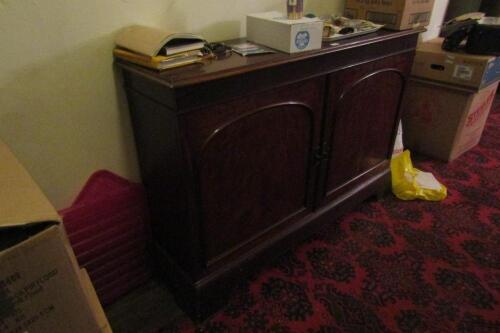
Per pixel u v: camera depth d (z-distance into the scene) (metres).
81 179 1.14
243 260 1.23
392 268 1.42
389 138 1.70
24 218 0.50
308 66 1.09
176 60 0.92
